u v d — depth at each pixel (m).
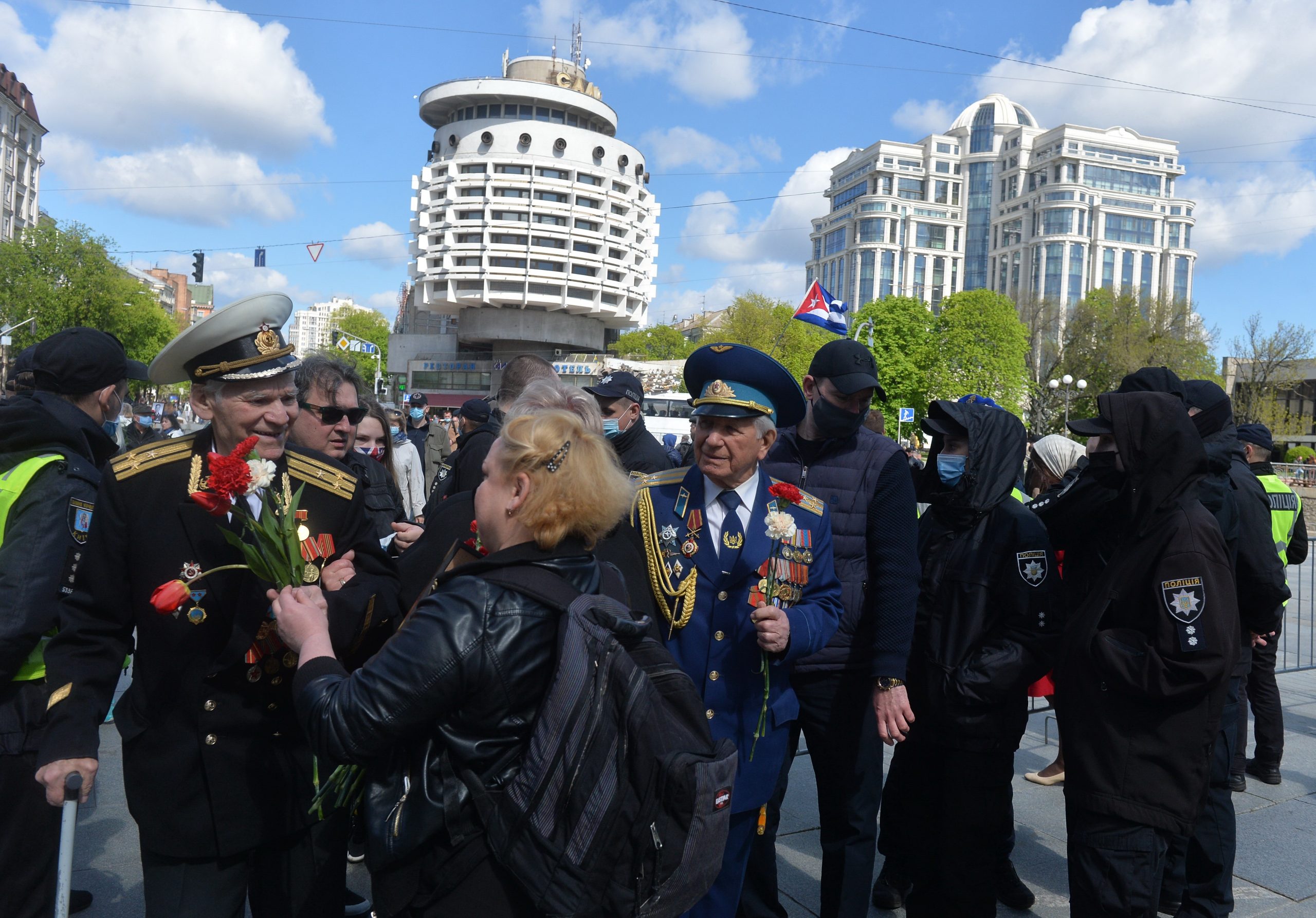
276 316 2.25
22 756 2.47
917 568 3.00
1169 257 111.44
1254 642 4.53
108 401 2.79
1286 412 45.81
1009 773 3.03
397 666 1.57
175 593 1.83
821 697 3.08
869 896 3.21
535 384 2.57
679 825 1.57
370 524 2.49
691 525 2.68
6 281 52.31
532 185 65.44
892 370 52.19
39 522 2.41
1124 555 2.68
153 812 2.11
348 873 3.82
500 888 1.61
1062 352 60.72
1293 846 4.02
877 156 120.19
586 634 1.61
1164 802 2.51
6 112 66.75
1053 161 109.69
